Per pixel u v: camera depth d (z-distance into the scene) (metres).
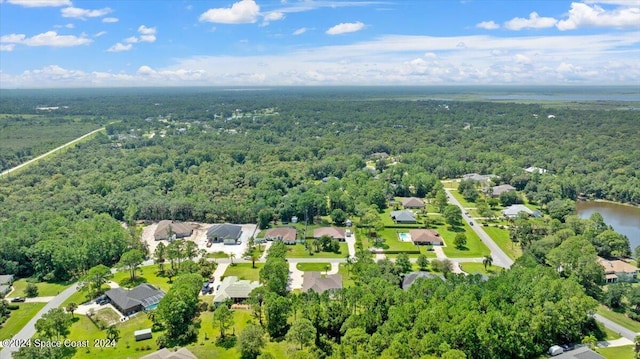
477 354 89.06
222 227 169.88
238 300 118.06
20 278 138.12
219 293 119.00
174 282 123.88
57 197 195.75
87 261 140.12
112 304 118.00
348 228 179.50
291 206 187.00
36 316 113.06
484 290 105.19
